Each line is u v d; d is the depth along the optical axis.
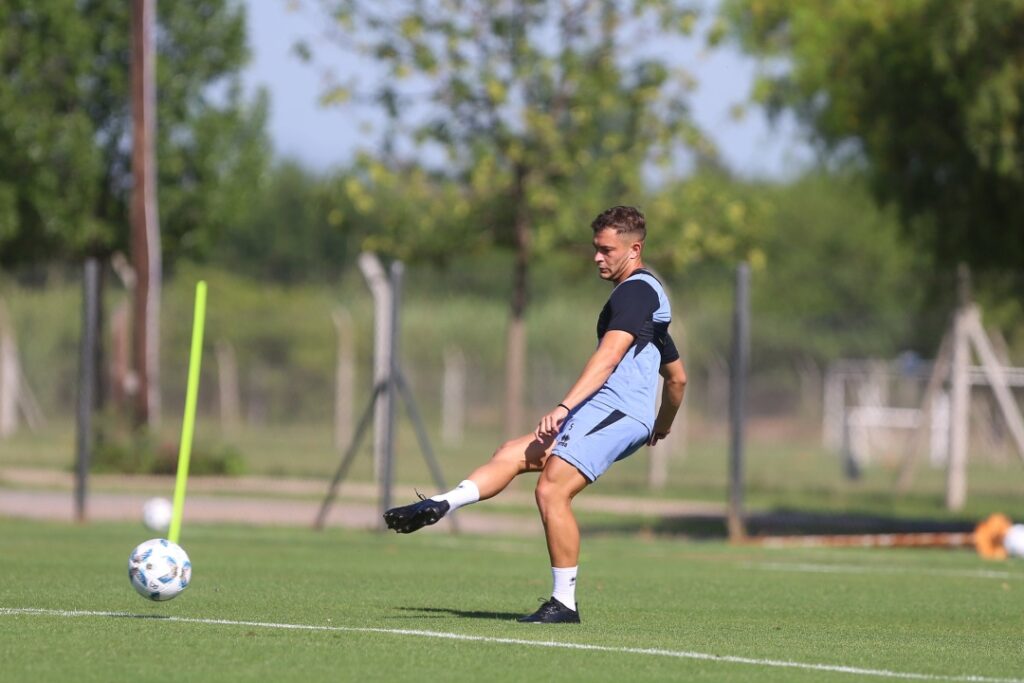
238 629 29.62
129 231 108.94
